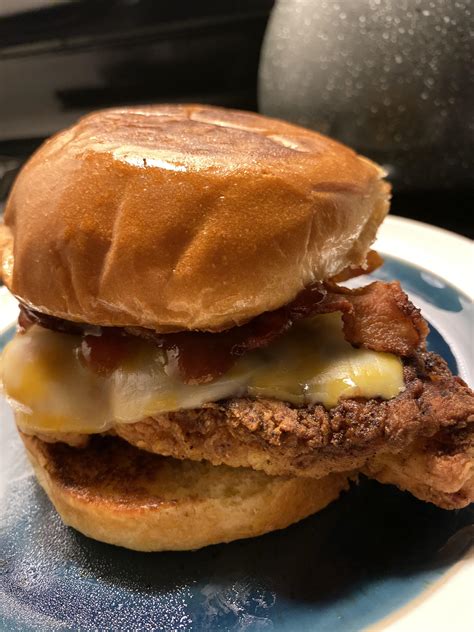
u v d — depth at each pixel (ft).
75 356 0.46
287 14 0.78
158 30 1.03
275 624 0.38
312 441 0.39
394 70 0.69
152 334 0.43
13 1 1.04
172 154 0.39
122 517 0.43
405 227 0.74
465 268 0.67
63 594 0.41
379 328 0.43
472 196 0.78
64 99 1.13
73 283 0.39
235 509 0.43
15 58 1.09
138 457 0.47
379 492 0.46
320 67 0.74
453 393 0.40
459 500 0.40
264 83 0.82
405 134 0.72
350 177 0.42
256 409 0.40
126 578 0.42
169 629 0.38
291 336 0.44
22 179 0.45
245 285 0.37
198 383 0.41
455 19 0.66
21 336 0.49
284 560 0.42
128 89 1.11
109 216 0.38
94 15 1.03
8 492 0.50
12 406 0.47
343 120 0.74
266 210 0.38
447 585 0.37
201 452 0.43
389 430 0.39
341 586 0.39
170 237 0.37
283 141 0.44
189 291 0.37
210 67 1.06
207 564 0.43
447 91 0.68
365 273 0.51
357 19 0.70
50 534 0.46
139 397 0.43
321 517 0.45
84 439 0.47
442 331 0.60
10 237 0.46
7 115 1.16
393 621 0.36
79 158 0.41
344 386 0.40
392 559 0.41
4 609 0.40
